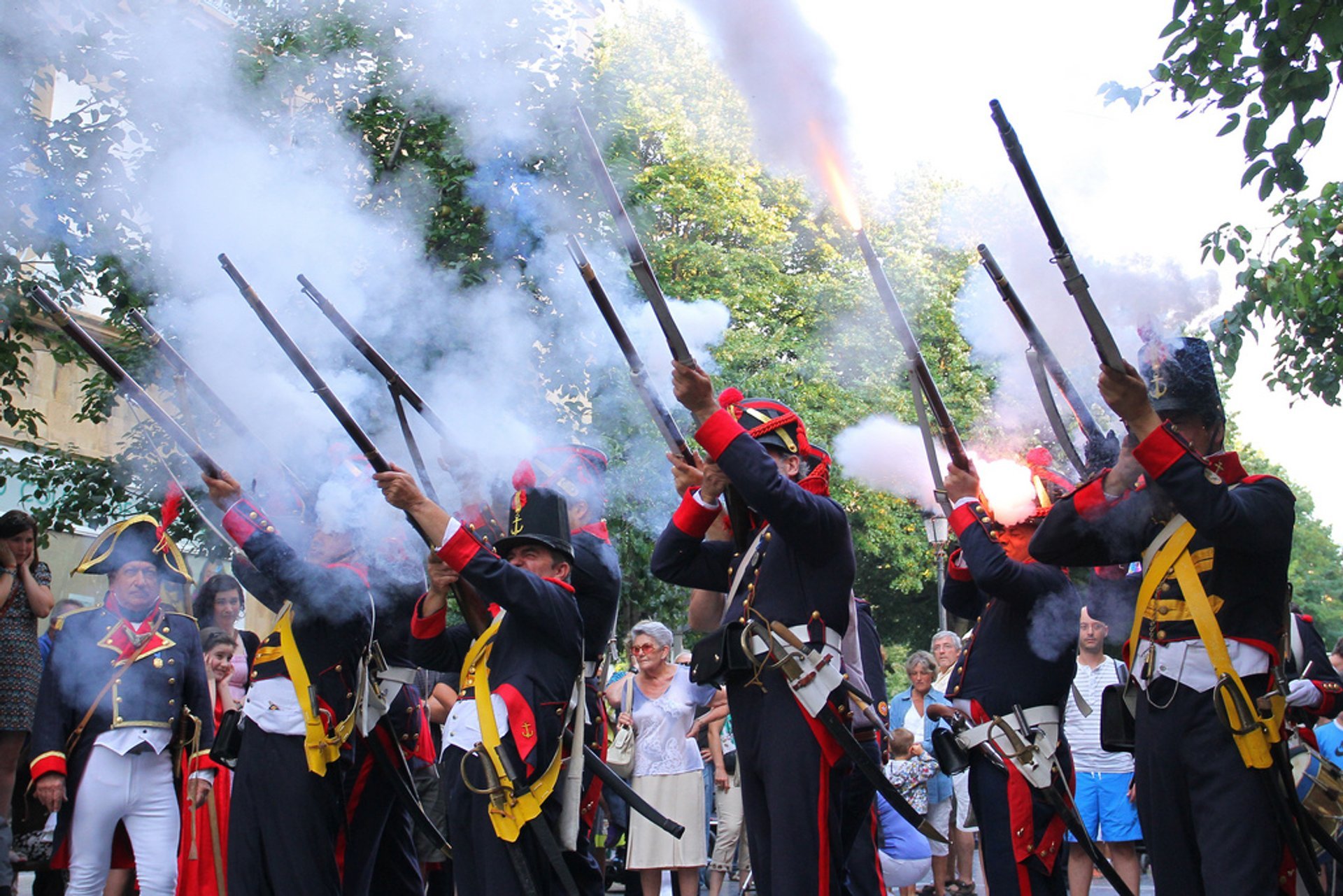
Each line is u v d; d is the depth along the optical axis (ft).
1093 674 23.58
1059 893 14.44
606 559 14.60
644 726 23.77
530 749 12.86
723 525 15.23
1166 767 11.37
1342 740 20.02
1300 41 16.16
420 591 16.02
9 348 21.33
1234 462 11.33
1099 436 12.95
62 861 18.53
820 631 12.44
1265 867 10.82
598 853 21.65
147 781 18.17
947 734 14.69
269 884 14.33
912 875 23.75
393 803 15.81
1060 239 10.43
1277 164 16.76
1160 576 11.50
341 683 14.51
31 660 18.99
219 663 20.62
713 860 26.53
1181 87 16.43
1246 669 11.10
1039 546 12.18
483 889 12.91
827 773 12.24
